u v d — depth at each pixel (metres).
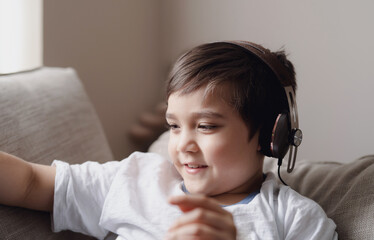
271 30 1.92
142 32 2.21
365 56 1.72
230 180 0.83
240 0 1.99
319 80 1.83
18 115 0.98
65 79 1.23
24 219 0.86
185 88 0.81
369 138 1.77
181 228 0.60
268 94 0.85
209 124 0.80
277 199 0.86
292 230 0.81
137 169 0.96
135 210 0.87
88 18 1.95
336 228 0.89
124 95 2.18
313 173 1.06
